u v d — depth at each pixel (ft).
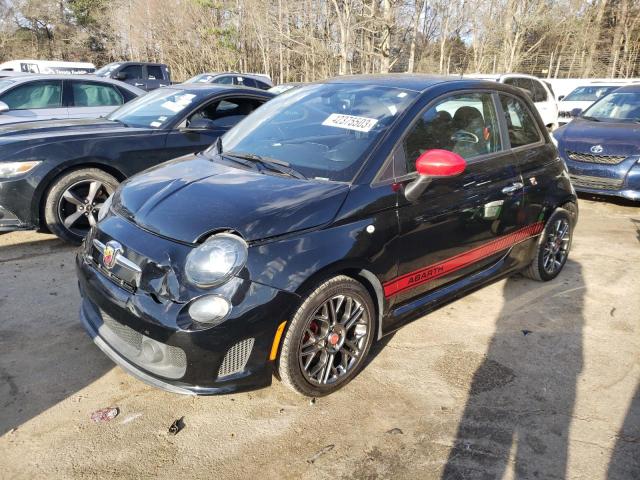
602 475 7.93
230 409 9.16
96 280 9.04
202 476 7.70
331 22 61.26
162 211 9.00
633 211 22.89
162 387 8.29
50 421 8.66
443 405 9.42
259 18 73.97
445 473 7.88
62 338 11.10
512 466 8.04
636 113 25.05
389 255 9.66
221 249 8.04
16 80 24.57
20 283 13.66
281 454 8.16
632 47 117.08
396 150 10.11
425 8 78.84
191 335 7.88
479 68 89.15
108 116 19.90
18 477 7.55
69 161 15.67
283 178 9.87
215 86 19.67
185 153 17.78
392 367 10.53
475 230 11.50
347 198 9.18
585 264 16.42
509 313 13.00
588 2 104.06
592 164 22.44
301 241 8.48
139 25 115.14
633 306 13.57
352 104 11.48
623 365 10.88
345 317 9.39
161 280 8.20
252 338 8.16
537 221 13.47
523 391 9.89
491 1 86.22
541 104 40.96
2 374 9.80
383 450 8.30
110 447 8.18
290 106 12.50
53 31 148.05
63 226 15.96
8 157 14.99
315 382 9.18
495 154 12.27
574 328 12.34
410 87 11.45
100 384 9.66
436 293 11.25
